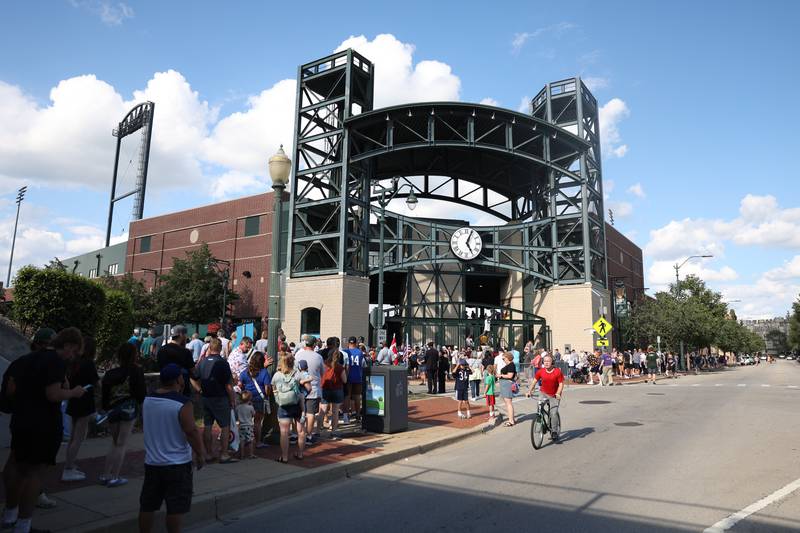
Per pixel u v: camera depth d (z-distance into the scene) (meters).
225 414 8.56
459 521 6.20
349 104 31.36
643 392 23.22
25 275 14.24
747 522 5.99
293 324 30.66
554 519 6.21
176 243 49.94
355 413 13.77
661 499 6.95
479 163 38.53
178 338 8.41
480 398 20.44
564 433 12.41
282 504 7.05
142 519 4.78
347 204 30.62
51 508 6.10
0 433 8.91
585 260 33.44
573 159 35.66
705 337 51.31
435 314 40.12
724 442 10.89
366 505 6.95
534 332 37.97
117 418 7.02
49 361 5.41
